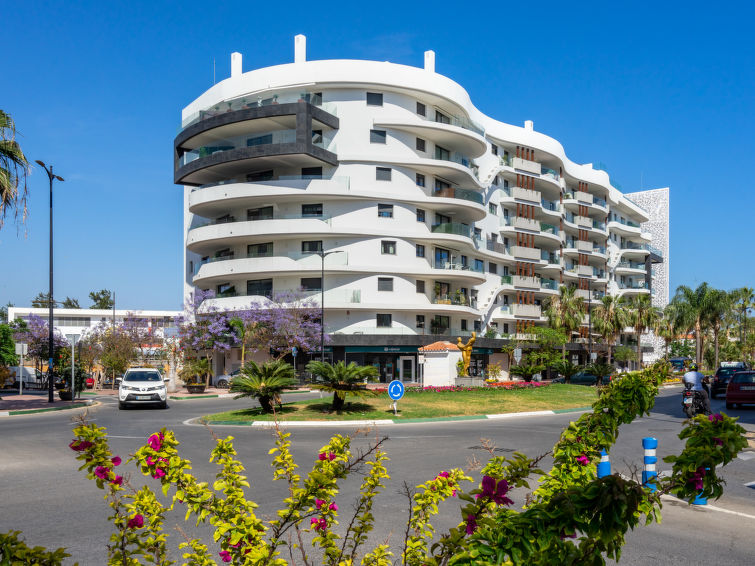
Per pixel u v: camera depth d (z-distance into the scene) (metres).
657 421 20.50
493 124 56.62
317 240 44.47
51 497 8.77
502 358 56.12
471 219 51.75
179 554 5.98
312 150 41.97
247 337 41.16
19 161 19.23
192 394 36.03
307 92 44.38
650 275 86.56
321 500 3.26
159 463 3.11
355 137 44.66
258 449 13.46
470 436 15.94
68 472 10.82
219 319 42.00
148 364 45.81
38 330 46.44
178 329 42.44
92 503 8.38
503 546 2.29
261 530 3.11
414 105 46.38
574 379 47.47
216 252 48.34
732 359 93.19
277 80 45.03
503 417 22.59
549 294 61.56
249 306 42.88
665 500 8.84
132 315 55.19
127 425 19.00
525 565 2.30
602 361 69.06
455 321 50.09
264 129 45.09
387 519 7.39
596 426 3.74
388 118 44.75
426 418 20.64
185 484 3.17
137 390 25.61
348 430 17.69
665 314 77.50
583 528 2.26
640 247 85.50
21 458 12.43
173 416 22.55
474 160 54.16
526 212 59.38
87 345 49.38
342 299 43.47
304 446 13.86
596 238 74.31
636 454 12.95
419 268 45.72
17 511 7.91
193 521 7.39
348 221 44.22
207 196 44.69
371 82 44.38
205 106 49.53
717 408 26.12
